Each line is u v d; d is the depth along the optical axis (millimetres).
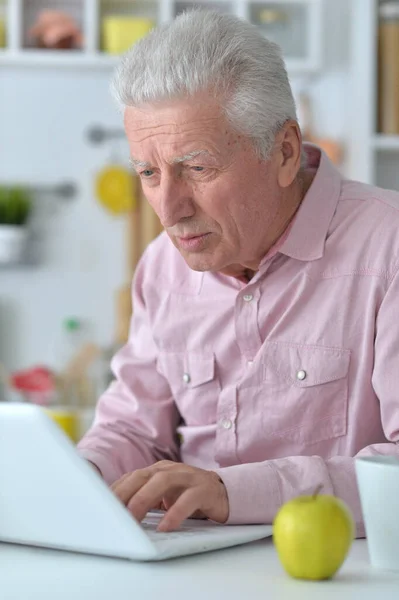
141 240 3826
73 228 3877
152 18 3590
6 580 1048
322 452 1585
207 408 1699
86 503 1122
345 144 3648
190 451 1731
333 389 1567
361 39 3424
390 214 1592
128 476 1315
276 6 3596
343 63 3695
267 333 1626
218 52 1440
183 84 1411
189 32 1456
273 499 1318
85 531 1140
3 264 3803
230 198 1479
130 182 3807
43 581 1044
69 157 3875
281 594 992
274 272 1615
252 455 1630
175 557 1159
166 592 997
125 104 1462
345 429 1567
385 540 1105
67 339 3855
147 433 1741
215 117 1438
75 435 3154
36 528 1176
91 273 3879
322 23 3670
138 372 1776
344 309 1564
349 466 1374
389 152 3555
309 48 3604
